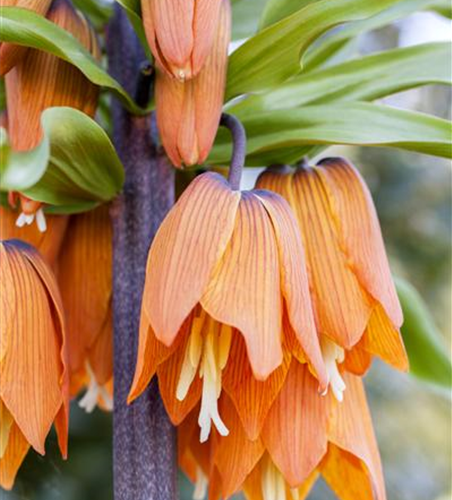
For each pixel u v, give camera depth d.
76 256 0.33
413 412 1.11
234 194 0.29
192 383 0.30
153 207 0.32
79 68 0.29
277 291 0.28
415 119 0.31
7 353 0.30
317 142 0.31
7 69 0.30
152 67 0.31
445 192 1.01
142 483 0.30
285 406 0.30
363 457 0.31
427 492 1.05
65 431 0.30
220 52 0.29
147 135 0.32
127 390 0.31
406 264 1.01
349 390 0.32
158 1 0.28
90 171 0.30
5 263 0.30
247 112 0.33
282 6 0.31
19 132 0.30
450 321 1.07
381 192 0.99
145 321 0.28
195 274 0.28
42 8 0.30
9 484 0.32
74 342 0.33
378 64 0.33
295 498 0.32
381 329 0.31
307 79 0.33
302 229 0.31
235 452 0.30
